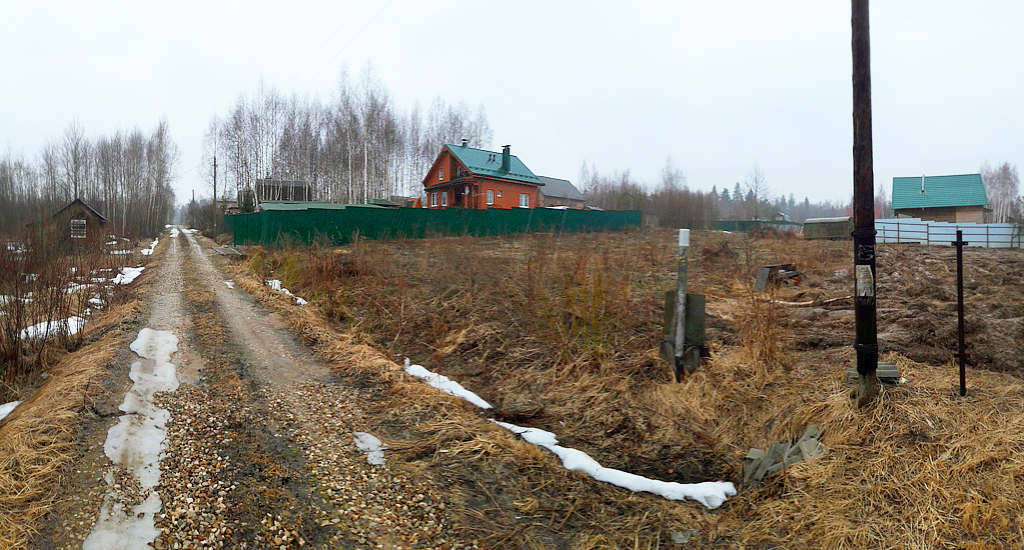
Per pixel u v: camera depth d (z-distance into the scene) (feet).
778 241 68.08
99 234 61.05
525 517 13.56
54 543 11.81
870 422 14.97
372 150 136.98
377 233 73.56
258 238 83.76
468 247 46.93
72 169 172.04
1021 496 11.47
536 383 22.45
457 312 31.58
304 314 34.09
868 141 15.97
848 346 22.98
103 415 18.52
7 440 15.65
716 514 13.80
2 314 26.05
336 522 12.92
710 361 21.75
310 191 149.48
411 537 12.50
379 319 32.32
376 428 18.57
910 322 23.58
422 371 24.44
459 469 15.69
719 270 47.06
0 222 87.10
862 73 15.89
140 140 187.93
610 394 20.58
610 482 15.34
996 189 213.87
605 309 25.93
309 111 147.43
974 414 14.62
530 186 124.06
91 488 13.99
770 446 16.17
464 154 117.60
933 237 90.53
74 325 32.14
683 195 159.84
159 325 32.09
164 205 206.80
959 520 11.35
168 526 12.51
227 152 149.18
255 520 12.85
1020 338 20.93
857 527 11.80
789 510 13.12
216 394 21.12
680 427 18.07
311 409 20.06
